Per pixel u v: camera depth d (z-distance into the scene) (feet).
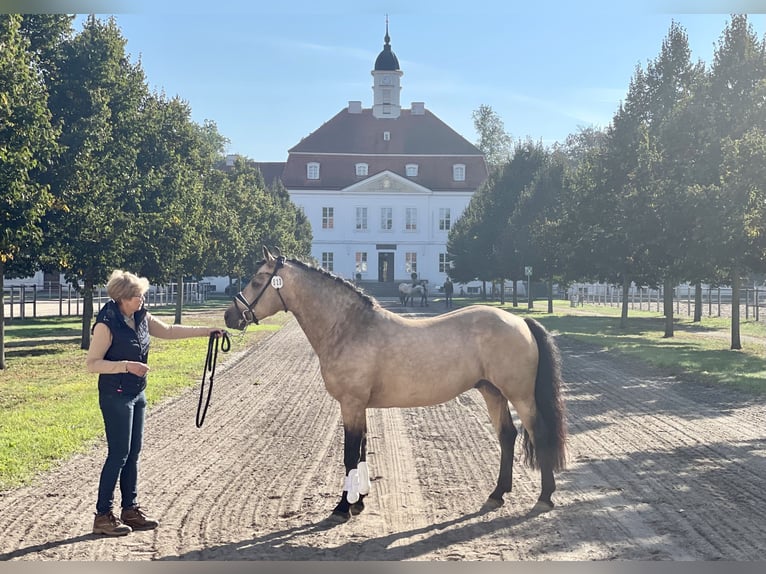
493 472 29.32
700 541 21.26
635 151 100.58
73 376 55.62
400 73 313.73
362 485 24.04
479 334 24.71
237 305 25.40
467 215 203.92
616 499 25.53
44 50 68.18
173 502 25.18
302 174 301.02
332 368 24.45
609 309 174.91
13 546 20.92
